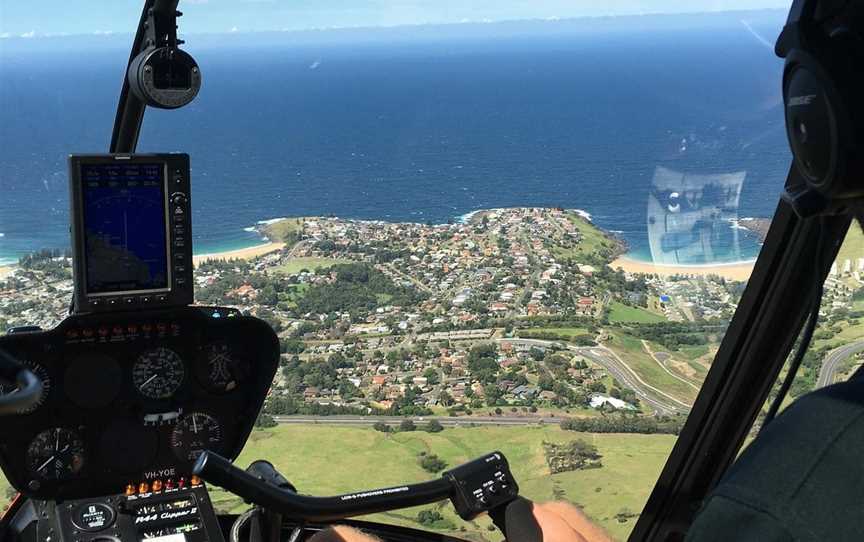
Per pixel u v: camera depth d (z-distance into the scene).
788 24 0.95
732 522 0.65
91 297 2.34
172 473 2.49
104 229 2.33
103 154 2.29
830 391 0.66
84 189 2.29
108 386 2.40
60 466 2.38
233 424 2.56
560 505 1.32
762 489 0.64
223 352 2.51
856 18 0.88
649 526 2.73
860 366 0.69
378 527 2.38
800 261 2.26
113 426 2.42
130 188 2.34
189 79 2.41
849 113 0.87
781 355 2.41
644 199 2.87
